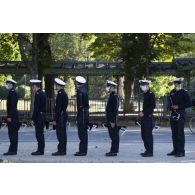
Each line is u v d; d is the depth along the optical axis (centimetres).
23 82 4031
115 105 1236
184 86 3103
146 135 1223
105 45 2862
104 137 1800
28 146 1460
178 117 1219
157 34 2606
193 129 2122
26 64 2570
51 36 2953
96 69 2877
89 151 1340
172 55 2834
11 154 1252
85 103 1248
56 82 1256
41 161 1134
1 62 2948
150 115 1226
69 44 4347
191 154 1274
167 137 1825
